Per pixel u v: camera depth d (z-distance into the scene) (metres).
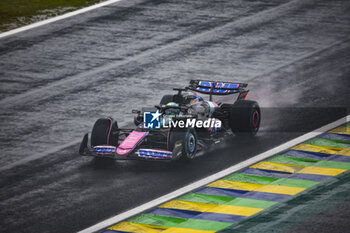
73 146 58.28
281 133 60.88
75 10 117.38
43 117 67.50
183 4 121.62
